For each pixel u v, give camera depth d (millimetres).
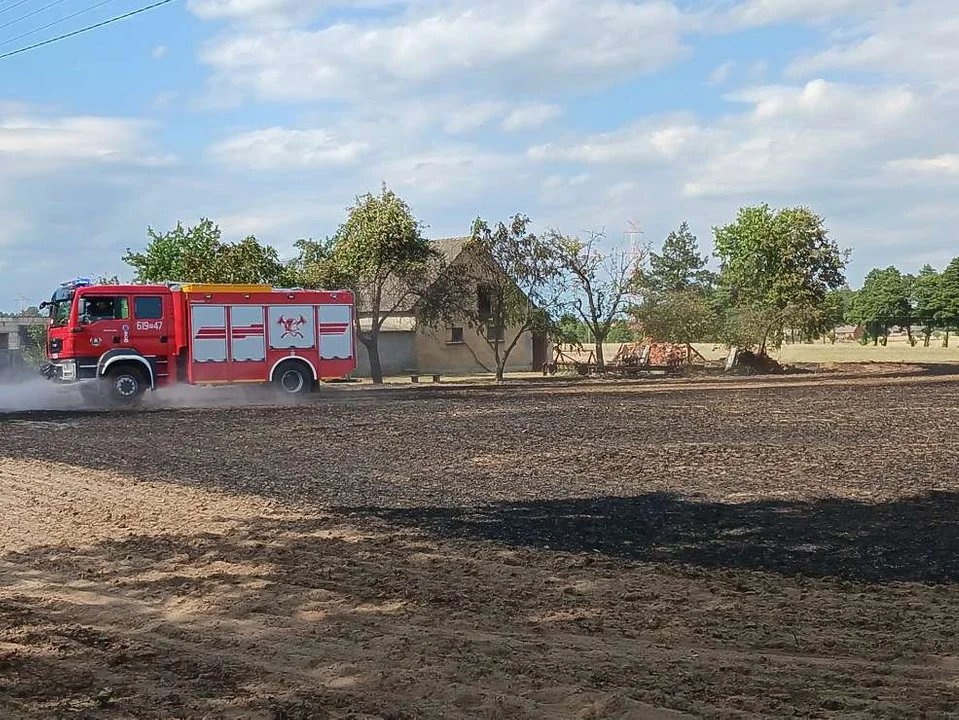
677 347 56312
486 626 8195
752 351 58344
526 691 6594
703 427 24594
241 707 6375
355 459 19156
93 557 10883
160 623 8383
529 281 50906
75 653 7594
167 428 25141
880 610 8617
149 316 32656
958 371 52969
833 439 21781
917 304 127438
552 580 9734
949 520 12672
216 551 11070
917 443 20969
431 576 9906
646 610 8672
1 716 6285
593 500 14383
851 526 12344
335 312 35344
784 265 62031
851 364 62469
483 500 14445
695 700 6371
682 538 11711
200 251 51188
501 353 62344
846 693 6488
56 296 32625
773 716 6078
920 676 6828
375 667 7094
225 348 33688
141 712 6328
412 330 58906
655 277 58844
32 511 13758
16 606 8961
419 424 25781
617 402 33062
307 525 12555
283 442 22016
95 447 21297
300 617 8500
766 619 8359
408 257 49250
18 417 28219
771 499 14297
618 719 6074
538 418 27266
